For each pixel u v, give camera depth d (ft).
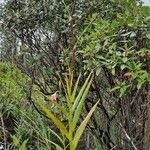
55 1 13.99
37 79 14.94
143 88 11.46
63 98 13.34
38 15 14.26
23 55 15.60
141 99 11.58
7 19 14.75
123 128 11.45
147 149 11.12
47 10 14.10
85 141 13.23
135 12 11.93
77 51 11.78
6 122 15.89
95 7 13.42
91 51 11.35
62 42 13.79
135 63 10.82
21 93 16.11
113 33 11.52
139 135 11.62
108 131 12.45
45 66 14.47
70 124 9.95
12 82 16.48
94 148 13.14
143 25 11.27
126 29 11.39
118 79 11.46
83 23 13.23
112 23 11.66
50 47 14.11
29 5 14.48
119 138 12.10
